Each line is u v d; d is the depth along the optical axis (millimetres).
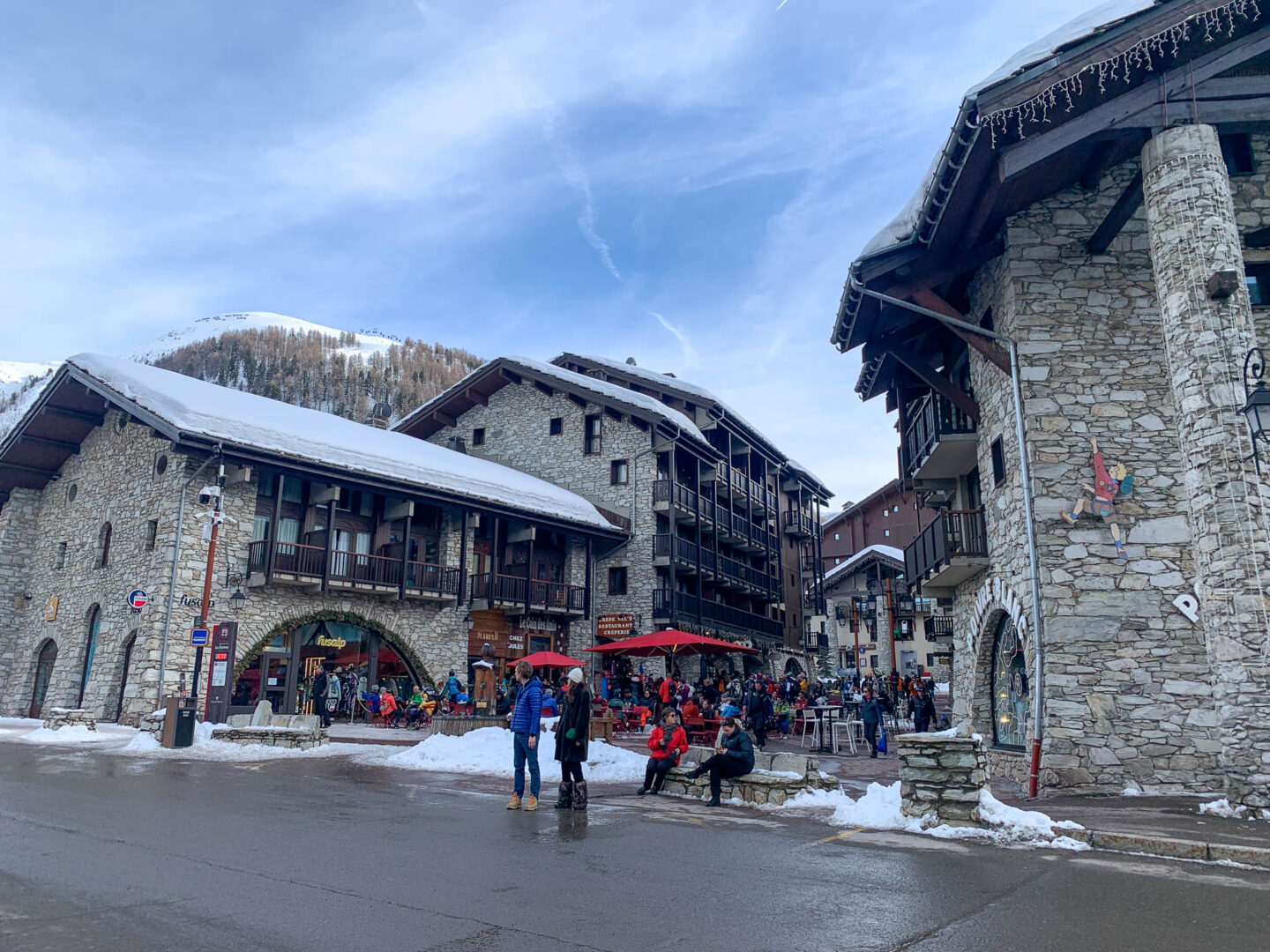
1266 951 4539
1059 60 10930
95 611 24781
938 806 8250
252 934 4559
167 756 14320
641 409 33688
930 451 17391
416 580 26875
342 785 10914
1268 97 11227
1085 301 13258
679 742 11188
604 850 7074
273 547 22297
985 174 12320
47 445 27703
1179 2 10914
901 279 14008
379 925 4793
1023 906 5426
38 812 8188
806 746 20891
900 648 51188
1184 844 7094
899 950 4523
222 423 21828
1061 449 12789
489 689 22641
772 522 45844
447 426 40781
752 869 6430
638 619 32906
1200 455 10320
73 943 4309
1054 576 12422
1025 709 14016
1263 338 12633
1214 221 10766
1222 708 9750
